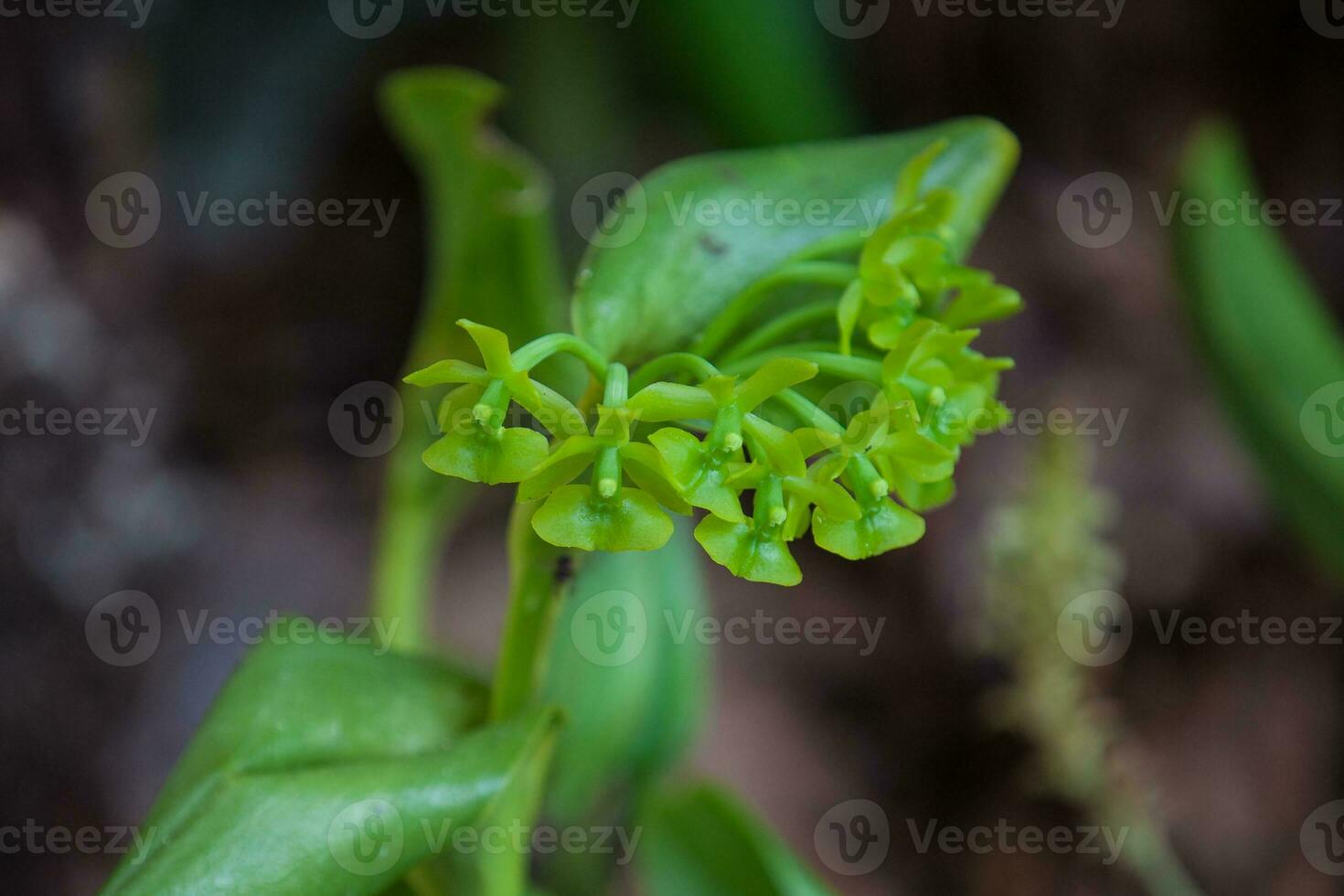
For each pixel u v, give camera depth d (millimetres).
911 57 809
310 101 734
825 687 768
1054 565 493
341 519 743
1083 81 821
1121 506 763
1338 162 839
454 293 444
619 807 550
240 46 715
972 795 742
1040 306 799
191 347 715
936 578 757
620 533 363
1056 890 722
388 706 396
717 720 743
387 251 777
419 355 450
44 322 597
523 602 387
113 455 625
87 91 644
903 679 762
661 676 489
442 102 429
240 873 376
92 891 587
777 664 769
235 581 681
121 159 668
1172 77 836
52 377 600
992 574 505
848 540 369
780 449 364
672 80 720
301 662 395
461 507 467
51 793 583
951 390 377
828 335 393
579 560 386
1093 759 532
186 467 696
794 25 705
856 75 805
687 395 363
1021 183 826
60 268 618
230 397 733
